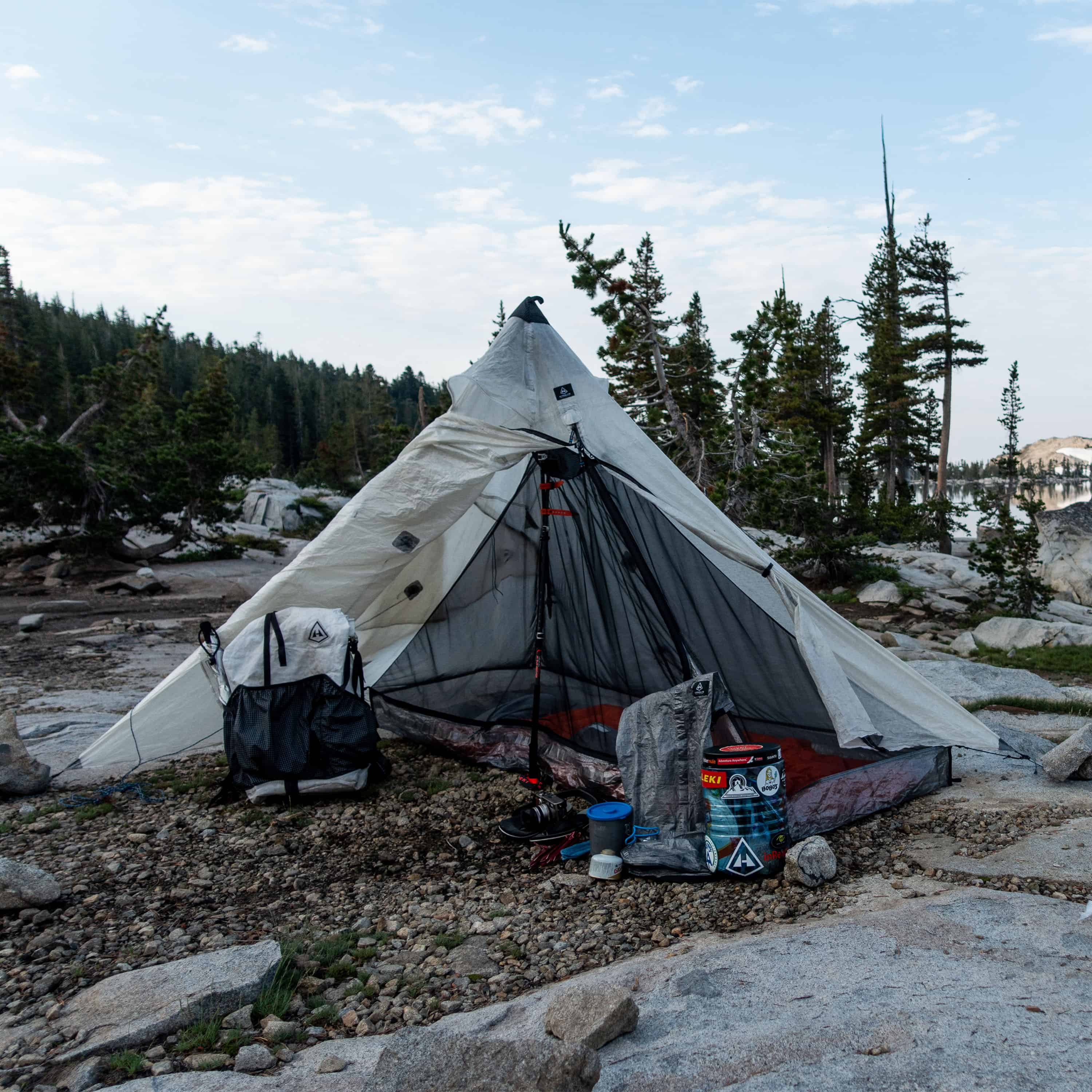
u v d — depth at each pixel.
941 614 18.72
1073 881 4.02
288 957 3.70
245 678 6.02
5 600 19.34
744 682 5.92
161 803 6.03
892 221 43.16
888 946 3.44
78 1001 3.38
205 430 26.80
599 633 6.66
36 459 21.97
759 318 15.37
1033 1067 2.45
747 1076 2.56
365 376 115.62
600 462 6.16
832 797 5.36
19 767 6.19
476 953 3.87
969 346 36.50
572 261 14.77
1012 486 51.00
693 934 3.96
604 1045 2.84
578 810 5.92
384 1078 2.54
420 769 6.86
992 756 6.69
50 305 116.38
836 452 42.19
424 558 7.45
